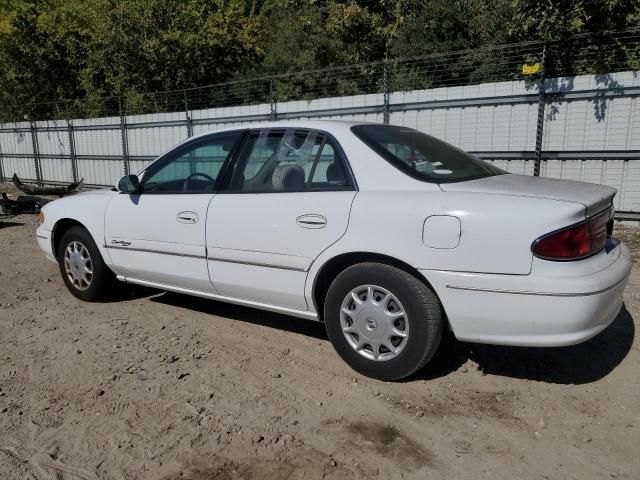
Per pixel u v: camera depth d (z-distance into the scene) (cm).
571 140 898
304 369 378
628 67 902
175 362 392
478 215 312
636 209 855
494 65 1132
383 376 353
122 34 1997
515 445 290
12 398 344
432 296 331
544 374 369
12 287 585
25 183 2006
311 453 285
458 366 380
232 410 327
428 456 282
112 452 288
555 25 888
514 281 304
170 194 449
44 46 2316
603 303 304
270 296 394
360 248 343
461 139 1015
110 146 1686
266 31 2178
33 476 269
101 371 379
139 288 570
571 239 300
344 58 1786
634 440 294
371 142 371
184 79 2053
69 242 523
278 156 399
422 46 1578
